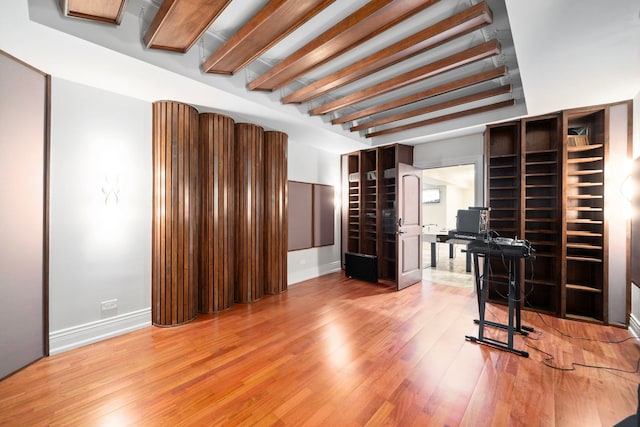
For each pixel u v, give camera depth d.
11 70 2.07
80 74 2.36
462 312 3.35
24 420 1.63
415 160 4.86
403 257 4.39
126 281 2.82
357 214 5.55
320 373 2.10
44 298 2.32
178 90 2.69
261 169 3.91
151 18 2.19
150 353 2.40
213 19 1.87
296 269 4.79
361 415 1.67
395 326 2.95
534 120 3.36
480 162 4.11
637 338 2.63
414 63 2.77
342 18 2.13
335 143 4.79
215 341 2.62
